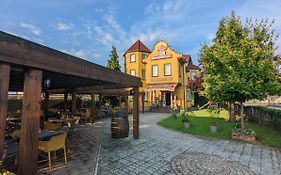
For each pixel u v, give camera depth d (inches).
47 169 244.8
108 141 408.2
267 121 569.6
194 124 619.8
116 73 362.3
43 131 300.5
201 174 246.4
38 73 209.0
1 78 174.4
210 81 507.2
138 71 1374.3
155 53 1262.3
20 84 478.0
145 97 1286.9
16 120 472.4
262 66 431.2
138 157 305.7
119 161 285.7
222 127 567.2
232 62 462.3
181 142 413.7
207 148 369.7
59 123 398.3
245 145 397.7
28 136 197.9
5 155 207.9
